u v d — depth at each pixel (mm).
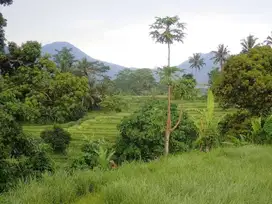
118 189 5219
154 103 24281
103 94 78750
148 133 21531
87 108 74000
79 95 38656
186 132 22250
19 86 26750
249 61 19594
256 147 11586
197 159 9383
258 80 19078
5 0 13531
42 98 36281
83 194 5980
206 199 4762
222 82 20734
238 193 5020
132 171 7387
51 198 5449
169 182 5777
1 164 9641
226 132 20812
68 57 95312
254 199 4867
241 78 19578
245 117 20562
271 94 19297
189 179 5875
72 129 52812
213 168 7344
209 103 17156
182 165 8008
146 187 5199
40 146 11719
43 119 50250
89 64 86625
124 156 22688
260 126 16484
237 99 20641
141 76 126938
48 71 35344
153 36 17688
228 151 10727
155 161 9492
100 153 15938
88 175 6727
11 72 24016
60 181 6250
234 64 20047
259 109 20141
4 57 20422
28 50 25438
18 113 11430
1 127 10195
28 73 27125
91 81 79562
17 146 10984
